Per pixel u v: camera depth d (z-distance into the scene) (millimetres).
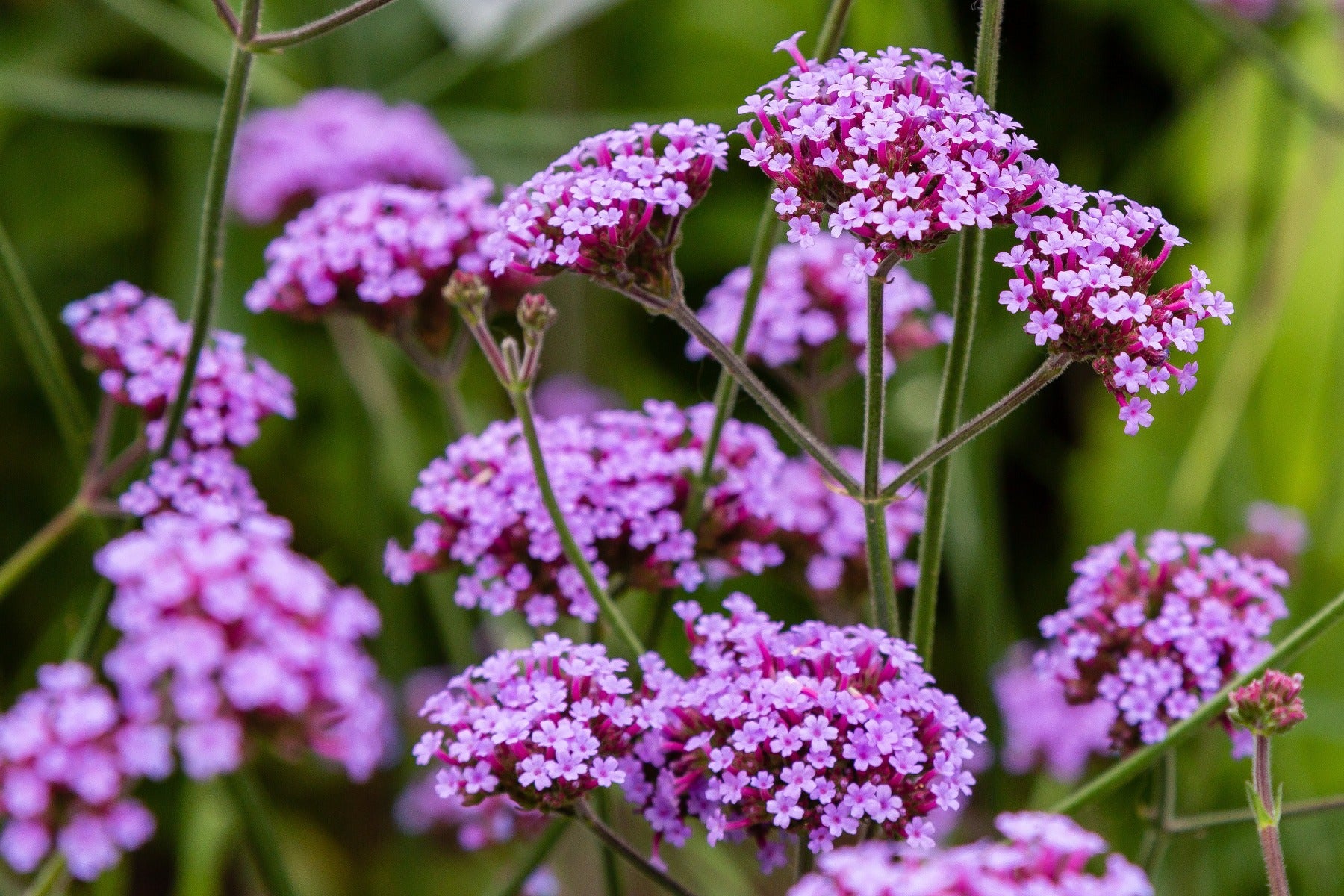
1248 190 952
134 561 626
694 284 1133
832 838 645
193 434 714
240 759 639
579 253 659
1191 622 690
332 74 1104
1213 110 1075
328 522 1053
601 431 718
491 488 701
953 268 828
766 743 646
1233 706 643
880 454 659
